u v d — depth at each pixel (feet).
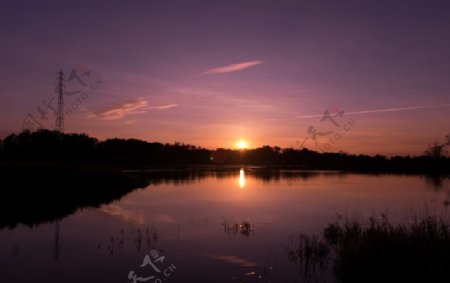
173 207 91.04
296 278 38.93
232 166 473.26
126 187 138.72
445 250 37.91
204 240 55.01
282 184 164.66
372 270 37.37
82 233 60.03
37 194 99.50
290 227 64.85
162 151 479.00
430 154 367.45
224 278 38.70
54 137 244.83
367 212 80.43
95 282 37.32
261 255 47.16
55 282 37.09
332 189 138.92
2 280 37.76
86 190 117.60
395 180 196.54
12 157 228.63
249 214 79.51
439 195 115.75
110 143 416.05
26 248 50.49
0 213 78.48
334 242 53.36
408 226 60.44
